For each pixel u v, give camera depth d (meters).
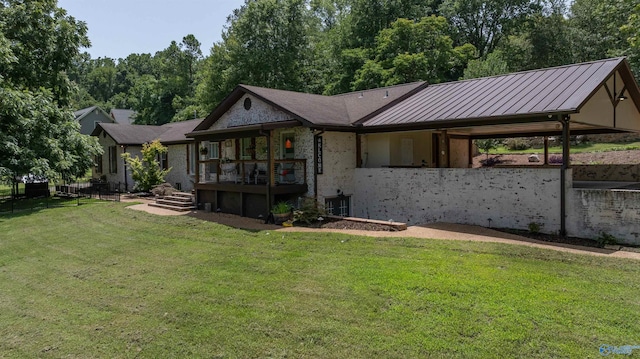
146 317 6.46
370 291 6.70
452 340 5.08
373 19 39.19
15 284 8.77
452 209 12.37
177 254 10.14
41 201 21.36
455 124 12.32
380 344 5.10
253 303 6.64
